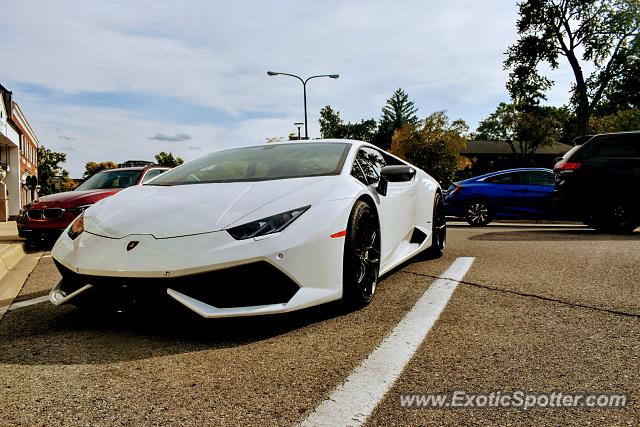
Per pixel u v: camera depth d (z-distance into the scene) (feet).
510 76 99.50
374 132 246.27
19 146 100.53
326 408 5.52
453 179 157.69
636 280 11.72
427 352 7.22
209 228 8.13
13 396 6.01
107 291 8.07
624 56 90.43
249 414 5.41
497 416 5.30
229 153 12.50
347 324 8.73
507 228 30.22
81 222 9.68
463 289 11.12
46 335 8.52
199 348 7.61
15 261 19.54
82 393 6.05
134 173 26.07
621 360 6.79
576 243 19.07
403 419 5.25
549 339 7.68
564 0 91.81
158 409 5.57
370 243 10.27
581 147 24.72
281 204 8.72
